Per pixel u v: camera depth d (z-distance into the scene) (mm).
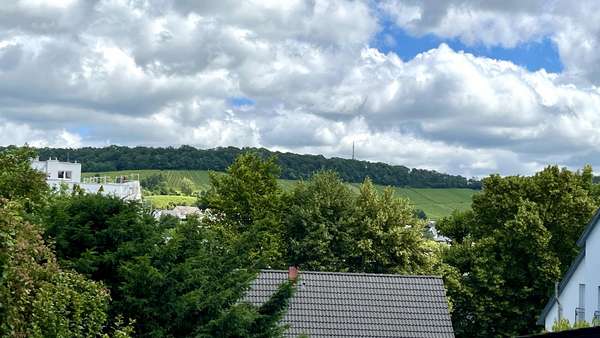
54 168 112688
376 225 62875
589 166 59156
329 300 38219
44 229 19906
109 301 21156
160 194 130750
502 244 55156
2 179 26125
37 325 15781
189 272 22453
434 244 64375
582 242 42875
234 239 25609
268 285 37781
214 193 61969
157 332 21797
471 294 54906
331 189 64250
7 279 14281
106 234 22141
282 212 63188
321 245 61500
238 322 22750
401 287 39500
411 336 37406
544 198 56562
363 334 37031
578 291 43094
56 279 17156
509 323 55375
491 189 58625
